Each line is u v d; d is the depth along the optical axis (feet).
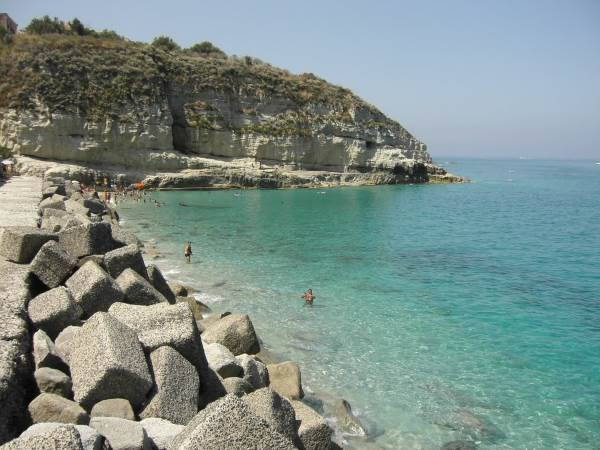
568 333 61.31
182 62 268.41
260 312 65.67
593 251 114.01
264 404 28.25
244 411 20.98
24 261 48.49
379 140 311.68
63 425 19.07
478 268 95.61
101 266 49.60
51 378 27.76
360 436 38.40
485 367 51.24
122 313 36.17
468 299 74.79
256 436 20.70
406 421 40.75
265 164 272.31
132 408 28.25
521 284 84.17
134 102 227.81
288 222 148.77
